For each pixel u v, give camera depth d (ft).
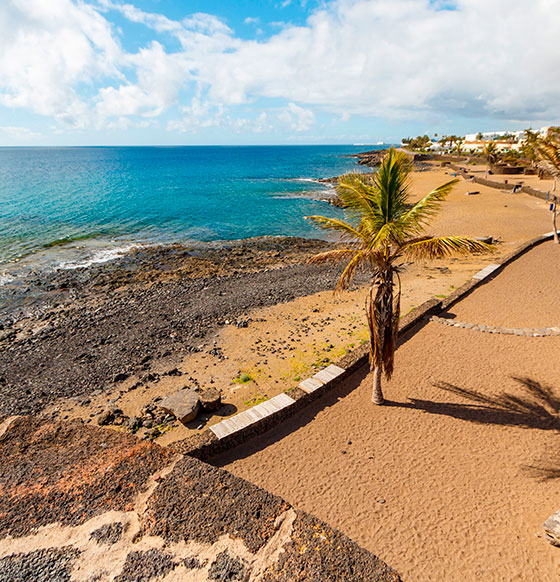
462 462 28.94
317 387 37.22
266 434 33.09
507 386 37.50
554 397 35.35
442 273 74.18
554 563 21.31
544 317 51.55
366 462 29.45
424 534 23.47
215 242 112.57
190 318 57.98
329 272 82.02
